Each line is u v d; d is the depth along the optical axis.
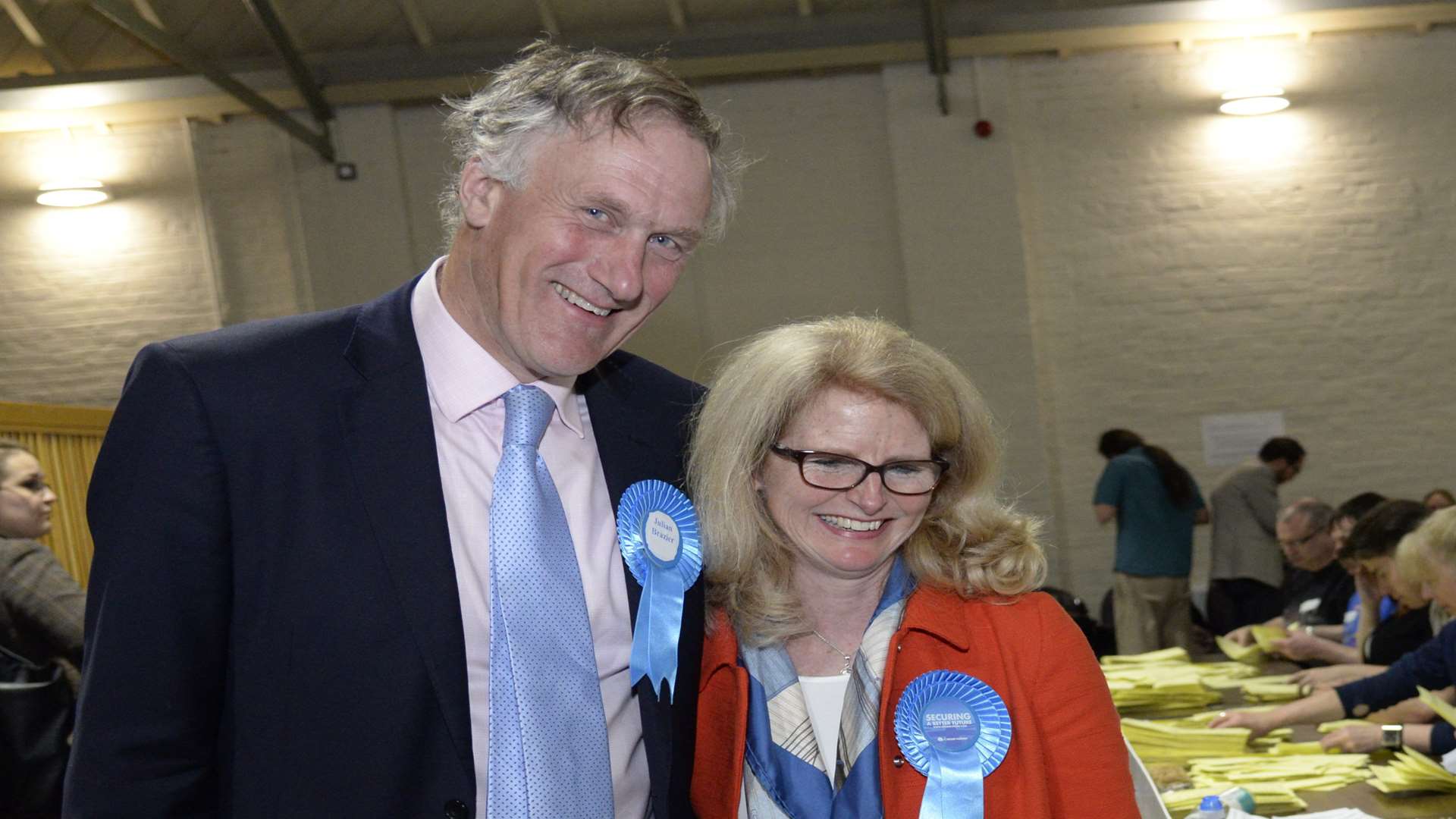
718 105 7.09
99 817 1.13
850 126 7.06
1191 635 5.91
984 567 1.45
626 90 1.18
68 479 4.11
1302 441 6.91
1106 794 1.37
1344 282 6.88
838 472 1.39
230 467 1.17
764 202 7.09
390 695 1.18
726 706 1.46
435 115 7.01
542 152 1.18
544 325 1.21
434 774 1.20
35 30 6.47
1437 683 2.70
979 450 1.46
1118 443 6.03
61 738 2.66
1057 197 6.97
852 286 7.07
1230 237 6.92
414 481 1.23
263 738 1.18
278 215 6.95
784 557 1.48
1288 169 6.89
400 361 1.27
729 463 1.45
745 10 6.95
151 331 6.91
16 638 2.64
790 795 1.39
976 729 1.36
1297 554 4.40
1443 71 6.84
